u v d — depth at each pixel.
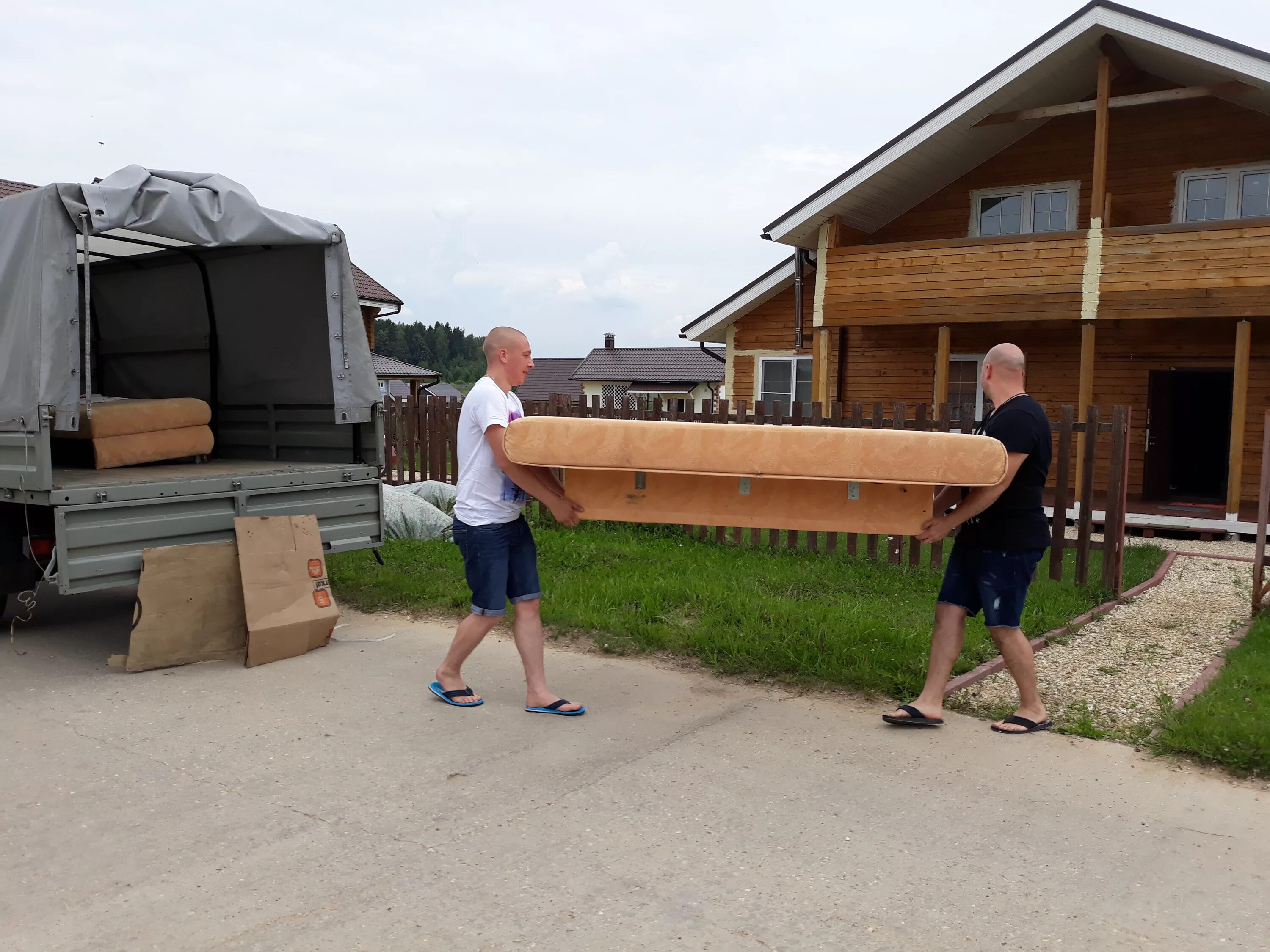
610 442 3.98
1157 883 2.89
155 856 3.04
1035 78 13.02
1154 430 14.20
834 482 4.00
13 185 14.53
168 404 6.66
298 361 6.95
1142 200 14.06
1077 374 14.55
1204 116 13.51
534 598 4.45
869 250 14.07
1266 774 3.70
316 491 6.13
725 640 5.34
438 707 4.51
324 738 4.10
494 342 4.37
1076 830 3.25
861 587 6.89
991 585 4.09
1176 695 4.71
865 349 16.36
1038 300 12.79
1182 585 7.94
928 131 13.30
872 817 3.34
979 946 2.55
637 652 5.43
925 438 3.82
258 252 6.88
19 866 2.97
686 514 4.13
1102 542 9.07
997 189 15.14
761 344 17.42
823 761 3.86
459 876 2.92
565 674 5.05
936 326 14.55
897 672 4.91
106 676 4.98
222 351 7.52
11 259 5.11
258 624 5.16
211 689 4.78
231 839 3.16
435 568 7.42
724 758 3.89
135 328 8.19
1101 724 4.31
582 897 2.80
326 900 2.78
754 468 3.92
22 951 2.51
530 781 3.65
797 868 2.98
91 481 5.48
